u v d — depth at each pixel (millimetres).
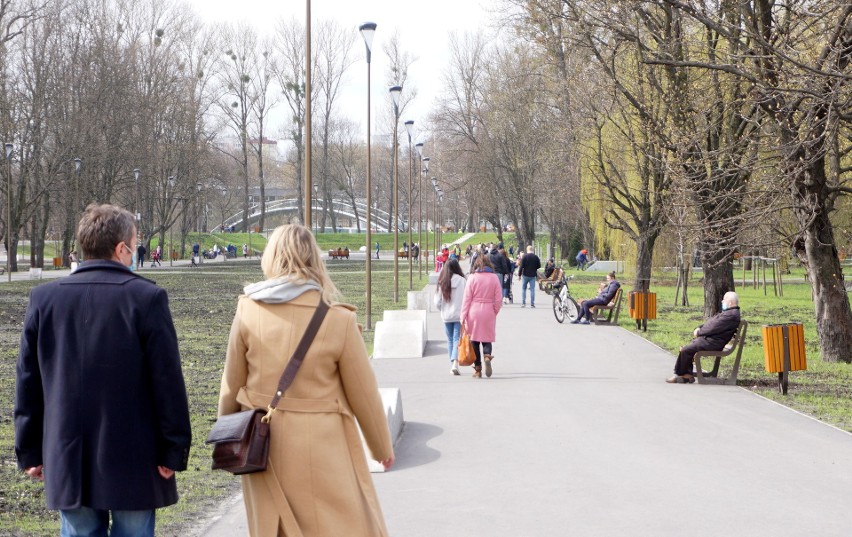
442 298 15812
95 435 4164
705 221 18266
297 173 106312
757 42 15688
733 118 20609
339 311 4297
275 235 4406
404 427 10992
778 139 17297
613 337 22797
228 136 114000
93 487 4141
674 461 9133
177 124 84750
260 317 4266
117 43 70312
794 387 14922
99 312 4223
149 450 4230
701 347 14961
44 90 61469
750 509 7367
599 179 32594
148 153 78562
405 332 18797
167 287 48188
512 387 14328
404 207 149375
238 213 142000
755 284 49625
